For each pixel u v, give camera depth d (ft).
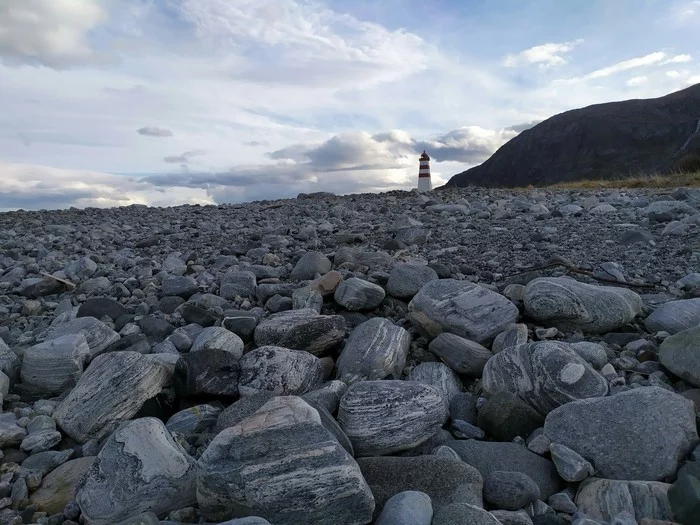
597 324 7.76
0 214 26.32
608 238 13.42
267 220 21.08
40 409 6.52
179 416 6.21
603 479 4.84
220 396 6.69
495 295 8.06
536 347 6.39
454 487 4.67
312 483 4.33
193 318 9.27
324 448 4.53
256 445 4.57
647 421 5.06
